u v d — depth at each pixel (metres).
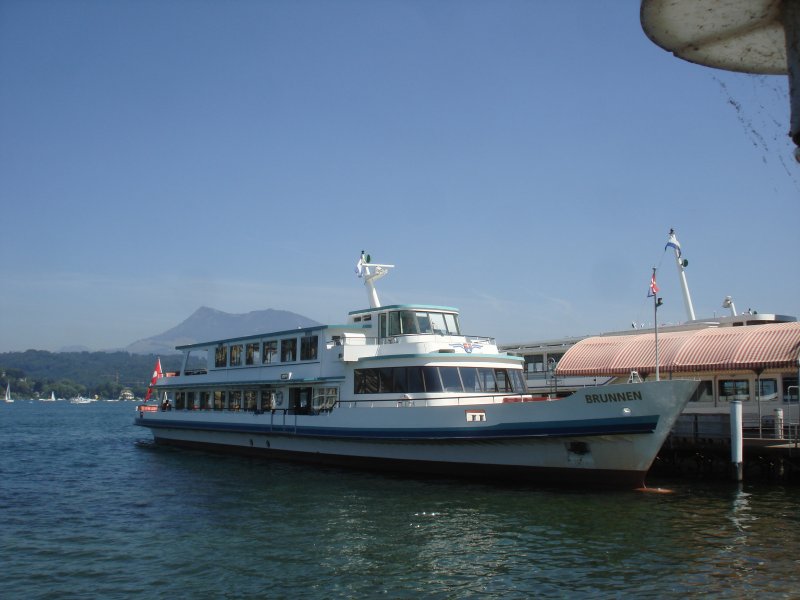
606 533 17.75
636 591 13.38
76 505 23.12
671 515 19.78
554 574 14.49
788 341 31.06
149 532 18.81
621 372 36.19
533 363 48.53
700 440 28.58
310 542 17.30
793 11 6.79
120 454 41.41
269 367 34.12
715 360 32.53
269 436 33.06
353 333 31.08
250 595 13.55
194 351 41.69
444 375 27.11
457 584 13.97
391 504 21.69
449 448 25.88
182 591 13.87
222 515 20.75
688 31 7.62
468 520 19.34
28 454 42.84
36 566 15.74
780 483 26.09
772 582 13.84
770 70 8.42
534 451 23.94
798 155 6.66
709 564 15.05
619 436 22.02
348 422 28.44
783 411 31.19
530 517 19.58
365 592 13.59
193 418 38.78
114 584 14.39
